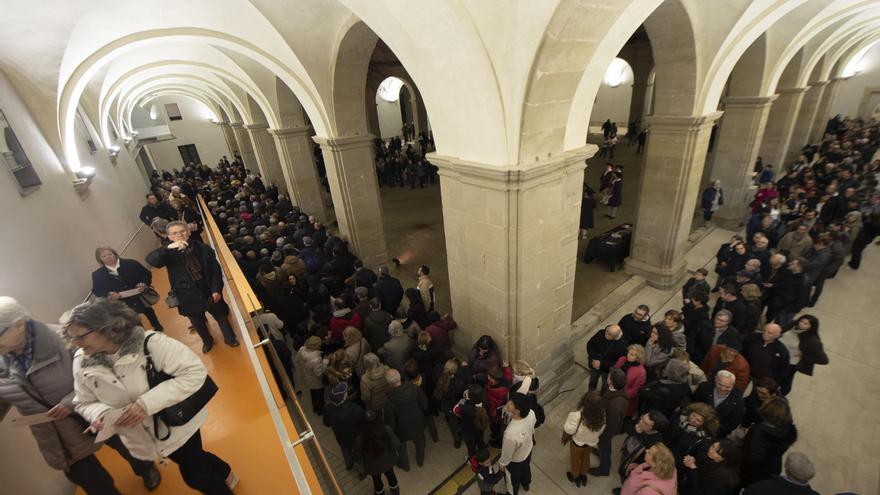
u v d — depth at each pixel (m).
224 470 2.47
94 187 5.76
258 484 2.62
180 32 5.47
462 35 3.13
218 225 8.79
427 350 4.53
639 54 18.19
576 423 3.64
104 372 1.70
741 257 5.90
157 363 1.82
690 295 4.75
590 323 6.39
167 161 20.67
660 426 3.20
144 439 1.87
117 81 8.31
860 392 4.84
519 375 3.97
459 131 3.98
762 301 5.47
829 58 12.31
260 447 2.90
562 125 3.74
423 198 14.08
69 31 4.20
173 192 7.34
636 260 7.72
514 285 4.25
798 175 9.70
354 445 3.84
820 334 5.93
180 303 3.65
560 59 3.09
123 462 2.85
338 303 5.24
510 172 3.56
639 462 3.34
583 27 2.93
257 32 5.85
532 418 3.35
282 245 7.29
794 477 2.55
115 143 8.88
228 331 4.01
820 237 5.75
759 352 3.99
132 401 1.77
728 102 8.88
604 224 10.11
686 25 5.26
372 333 4.98
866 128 14.20
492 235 4.12
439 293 7.61
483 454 3.50
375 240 8.47
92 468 2.21
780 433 2.95
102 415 1.69
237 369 3.74
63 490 2.70
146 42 5.35
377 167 16.64
